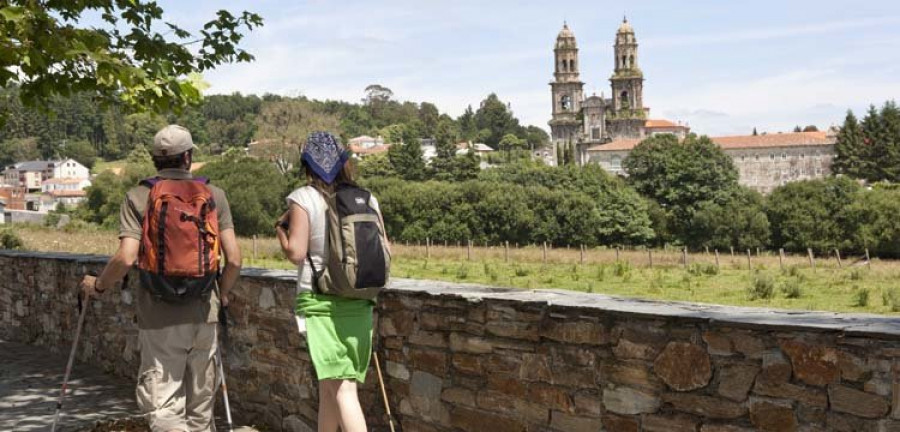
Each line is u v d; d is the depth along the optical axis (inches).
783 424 136.2
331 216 163.9
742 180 6884.8
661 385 153.6
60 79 321.7
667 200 4547.2
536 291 195.9
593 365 165.0
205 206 176.7
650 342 155.2
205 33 355.9
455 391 194.7
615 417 161.5
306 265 166.6
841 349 129.1
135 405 285.0
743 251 3878.0
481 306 187.8
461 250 1968.5
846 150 6117.1
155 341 176.6
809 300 901.2
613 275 1277.1
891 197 3577.8
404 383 208.7
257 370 260.4
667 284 1099.9
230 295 271.6
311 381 236.7
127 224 176.4
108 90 341.7
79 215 3860.7
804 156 6678.2
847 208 3575.3
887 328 127.2
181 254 171.8
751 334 140.3
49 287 413.1
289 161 4805.6
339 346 166.4
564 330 170.2
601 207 4212.6
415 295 204.2
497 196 3713.1
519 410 179.9
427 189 3769.7
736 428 142.6
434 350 200.1
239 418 269.1
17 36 282.7
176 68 345.7
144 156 7795.3
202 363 183.6
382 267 165.2
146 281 172.7
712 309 158.1
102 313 360.2
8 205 7313.0
